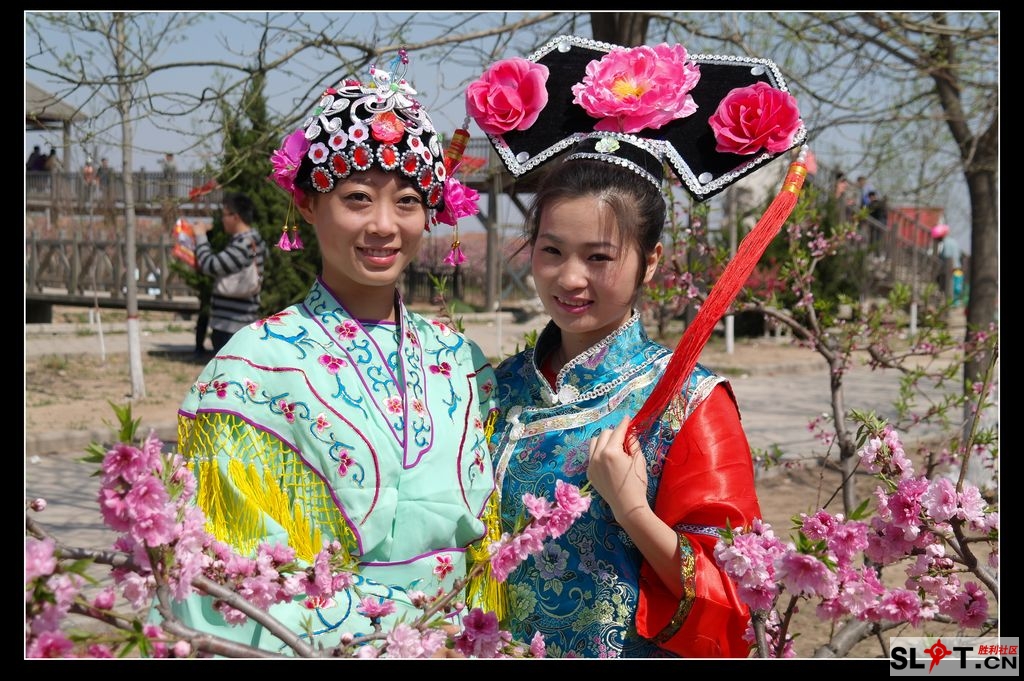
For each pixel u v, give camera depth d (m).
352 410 1.90
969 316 6.62
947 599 2.05
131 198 9.71
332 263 1.99
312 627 1.74
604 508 1.98
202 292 12.59
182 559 1.49
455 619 1.88
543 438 2.05
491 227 15.13
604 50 2.21
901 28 5.60
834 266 13.89
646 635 1.89
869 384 11.56
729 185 2.08
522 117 2.14
